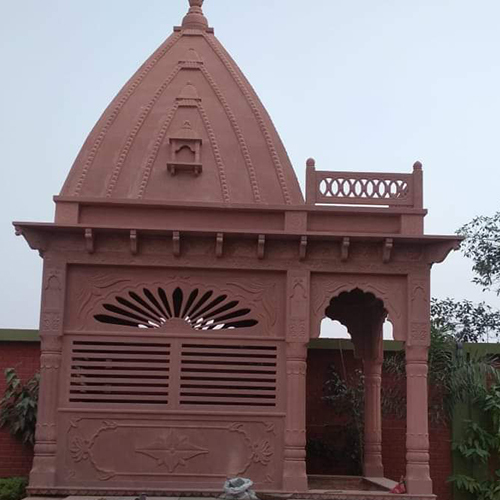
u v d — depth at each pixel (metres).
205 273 9.90
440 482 13.12
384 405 13.21
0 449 12.67
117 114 10.65
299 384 9.62
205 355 9.78
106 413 9.50
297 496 9.26
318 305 9.84
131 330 9.73
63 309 9.63
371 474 12.18
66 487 9.22
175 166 10.26
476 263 18.92
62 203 9.74
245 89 11.02
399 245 9.91
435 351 13.08
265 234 9.63
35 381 12.63
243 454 9.52
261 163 10.48
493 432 12.93
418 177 10.02
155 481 9.39
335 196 9.98
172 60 11.19
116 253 9.80
